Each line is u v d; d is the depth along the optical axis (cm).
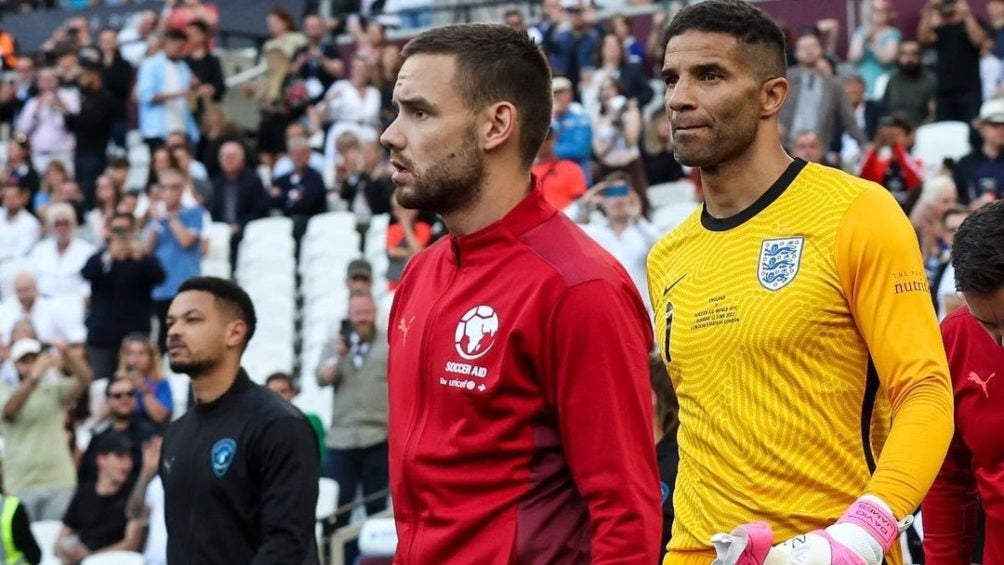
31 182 3434
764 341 737
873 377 735
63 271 2995
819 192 747
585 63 3303
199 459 1031
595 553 679
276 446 1014
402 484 712
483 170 703
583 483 682
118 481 1922
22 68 4162
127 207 2956
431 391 703
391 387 730
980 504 1001
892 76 3028
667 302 787
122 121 3741
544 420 694
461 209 707
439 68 700
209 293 1052
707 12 760
